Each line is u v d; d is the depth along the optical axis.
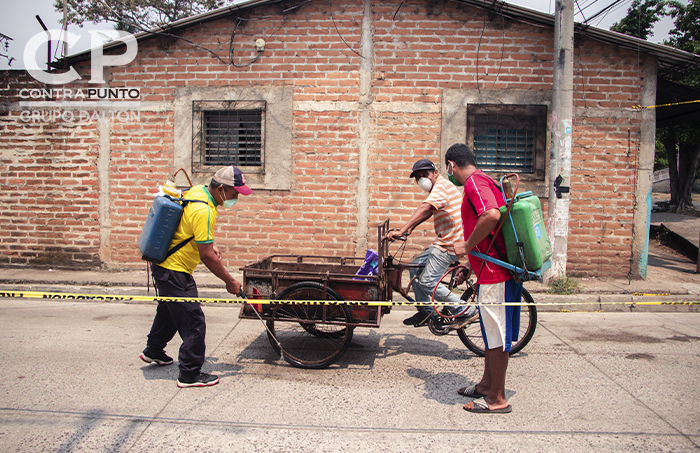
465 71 6.91
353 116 7.01
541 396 3.47
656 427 3.00
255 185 7.18
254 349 4.52
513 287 3.24
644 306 5.98
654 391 3.56
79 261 7.45
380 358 4.31
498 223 3.15
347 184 7.07
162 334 3.91
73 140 7.35
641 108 6.80
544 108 6.86
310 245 7.17
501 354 3.16
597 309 5.97
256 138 7.24
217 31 7.12
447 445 2.77
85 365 4.02
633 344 4.67
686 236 10.04
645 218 6.88
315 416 3.14
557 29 6.33
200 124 7.21
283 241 7.20
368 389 3.61
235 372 3.94
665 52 6.59
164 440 2.80
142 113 7.28
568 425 3.03
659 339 4.82
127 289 6.46
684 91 7.85
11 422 2.99
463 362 4.22
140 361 4.14
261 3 6.91
